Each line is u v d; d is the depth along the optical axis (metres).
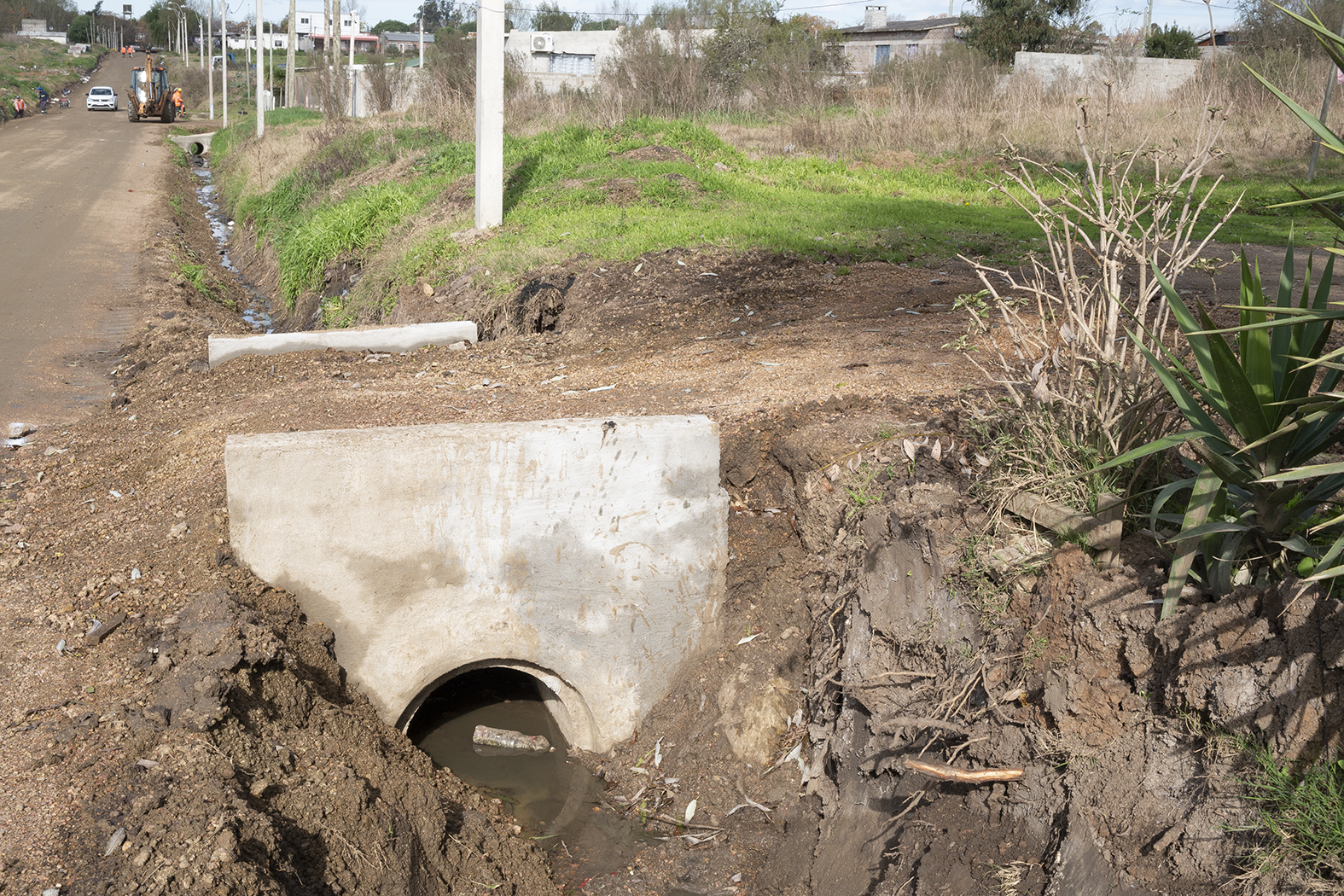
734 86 24.16
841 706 4.93
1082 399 4.52
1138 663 3.63
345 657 5.54
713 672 5.83
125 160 31.56
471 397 7.55
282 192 21.11
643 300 9.88
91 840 3.47
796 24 37.94
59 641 4.67
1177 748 3.46
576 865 5.21
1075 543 4.09
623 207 14.00
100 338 11.55
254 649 4.61
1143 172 13.67
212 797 3.69
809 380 6.71
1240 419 3.36
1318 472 2.96
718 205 14.02
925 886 4.05
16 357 10.46
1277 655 3.22
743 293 9.77
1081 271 9.28
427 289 12.27
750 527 5.94
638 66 23.14
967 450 5.21
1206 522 3.42
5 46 84.94
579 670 5.89
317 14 105.75
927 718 4.31
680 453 5.69
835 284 9.83
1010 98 20.44
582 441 5.55
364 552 5.43
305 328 14.87
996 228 12.41
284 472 5.23
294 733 4.58
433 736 6.34
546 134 18.80
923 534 4.62
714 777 5.44
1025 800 3.91
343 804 4.24
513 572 5.67
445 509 5.50
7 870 3.32
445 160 18.62
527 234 12.86
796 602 5.59
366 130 23.12
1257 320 3.44
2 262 15.57
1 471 7.04
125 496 6.46
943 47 28.00
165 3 112.50
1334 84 16.69
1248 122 17.77
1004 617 4.23
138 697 4.25
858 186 16.58
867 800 4.59
